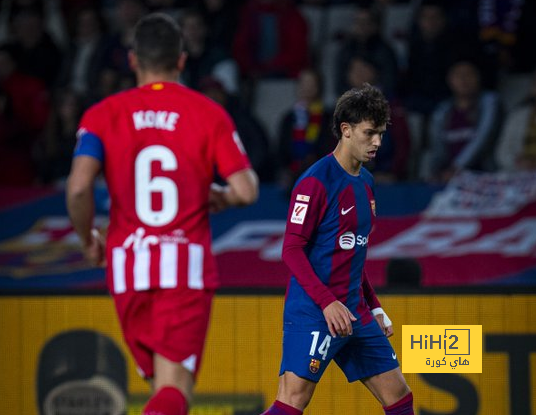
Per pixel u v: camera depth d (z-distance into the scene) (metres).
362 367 14.34
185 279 11.38
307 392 14.05
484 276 24.41
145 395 17.34
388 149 26.45
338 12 33.22
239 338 17.28
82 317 17.50
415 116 29.00
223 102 27.70
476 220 24.80
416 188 24.97
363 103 13.64
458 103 27.45
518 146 26.80
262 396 17.20
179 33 11.98
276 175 27.72
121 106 11.62
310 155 25.75
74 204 11.22
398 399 14.27
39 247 25.27
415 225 24.83
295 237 13.70
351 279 14.10
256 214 25.05
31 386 17.48
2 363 17.48
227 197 11.65
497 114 27.19
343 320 13.32
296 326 13.99
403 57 32.28
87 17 32.50
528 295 17.16
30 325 17.52
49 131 28.86
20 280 25.12
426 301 17.17
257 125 27.81
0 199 25.48
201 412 17.25
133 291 11.39
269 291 17.31
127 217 11.50
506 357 17.11
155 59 11.78
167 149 11.50
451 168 26.72
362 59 28.69
